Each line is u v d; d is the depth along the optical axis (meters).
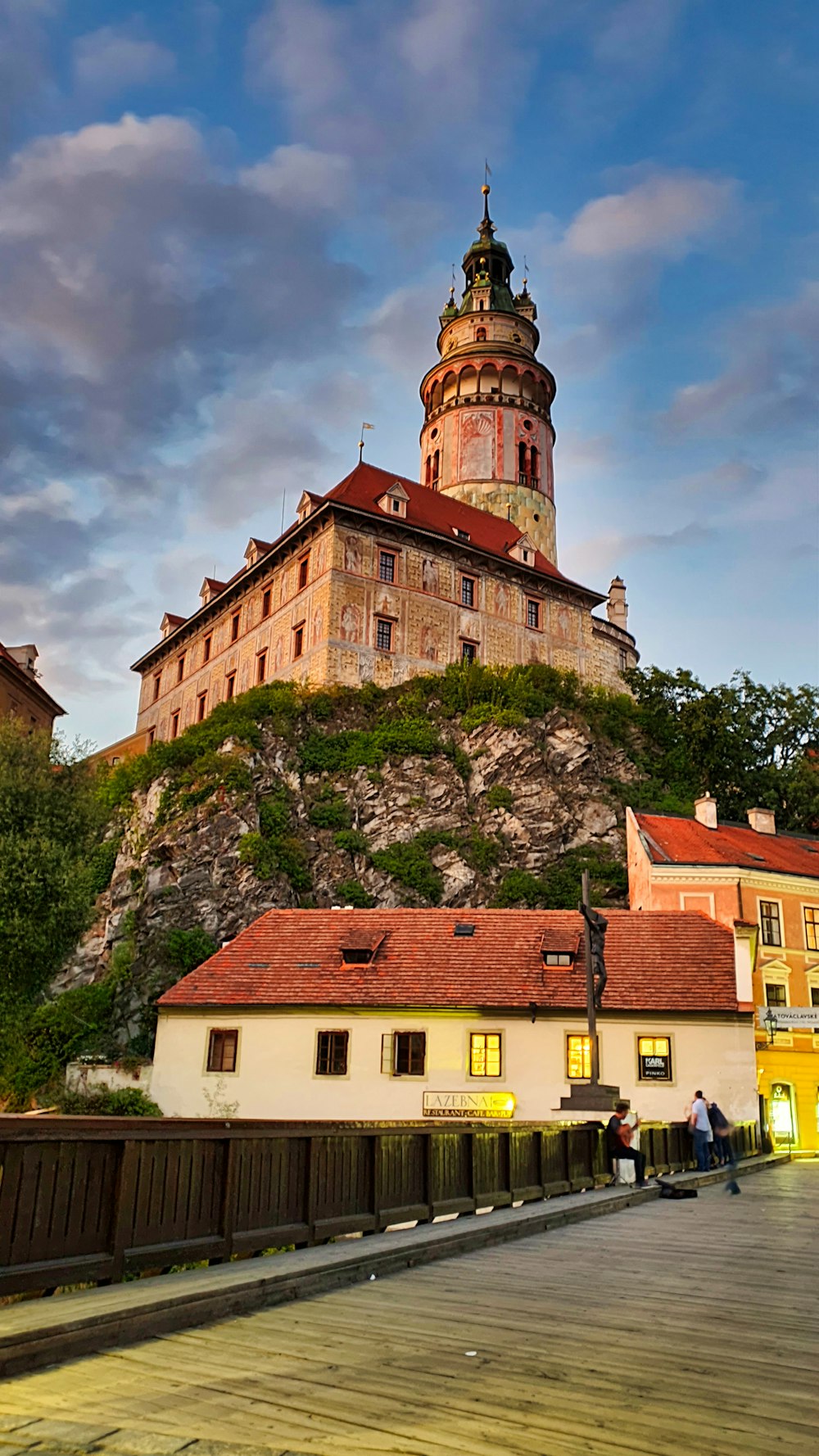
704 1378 5.86
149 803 49.78
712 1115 22.38
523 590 64.38
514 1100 28.58
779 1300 8.26
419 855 48.69
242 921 43.25
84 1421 4.95
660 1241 11.73
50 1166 7.11
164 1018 31.72
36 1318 6.16
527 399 77.12
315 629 56.22
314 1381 5.69
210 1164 8.73
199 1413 5.09
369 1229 10.93
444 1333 6.91
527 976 31.27
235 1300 7.47
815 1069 33.06
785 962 39.00
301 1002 30.78
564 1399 5.42
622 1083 29.36
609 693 64.19
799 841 46.38
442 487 74.81
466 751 54.31
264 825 47.34
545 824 51.84
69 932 31.48
